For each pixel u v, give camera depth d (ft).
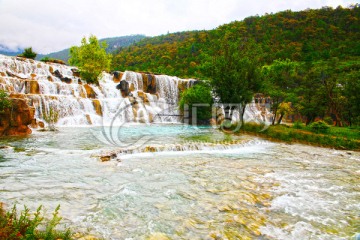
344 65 218.18
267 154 61.41
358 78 140.05
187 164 46.29
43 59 177.58
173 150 59.47
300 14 499.51
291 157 58.90
